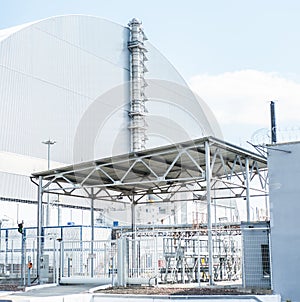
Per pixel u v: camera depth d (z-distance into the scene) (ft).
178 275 81.25
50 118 147.43
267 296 53.83
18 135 136.98
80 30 160.25
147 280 67.10
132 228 106.32
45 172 87.30
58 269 75.15
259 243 64.75
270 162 63.93
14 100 136.15
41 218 86.53
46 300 56.08
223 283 74.13
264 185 93.45
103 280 70.08
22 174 137.49
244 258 64.85
